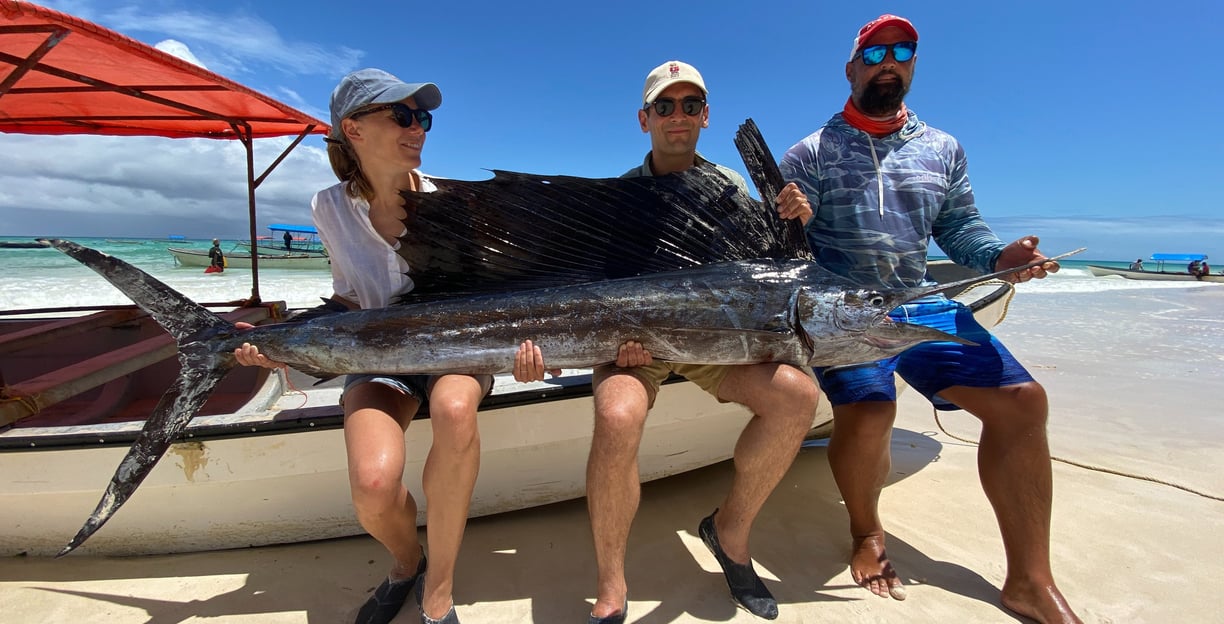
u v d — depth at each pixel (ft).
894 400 6.87
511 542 7.42
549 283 6.54
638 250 6.65
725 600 6.30
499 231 6.54
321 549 7.31
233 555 7.16
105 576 6.73
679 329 6.19
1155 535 7.56
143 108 12.26
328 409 7.10
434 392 5.71
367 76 6.62
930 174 7.86
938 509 8.33
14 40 7.78
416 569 6.08
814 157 7.97
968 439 11.39
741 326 6.20
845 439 6.84
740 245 6.76
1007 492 6.28
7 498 6.54
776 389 5.94
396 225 7.02
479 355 6.17
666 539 7.48
